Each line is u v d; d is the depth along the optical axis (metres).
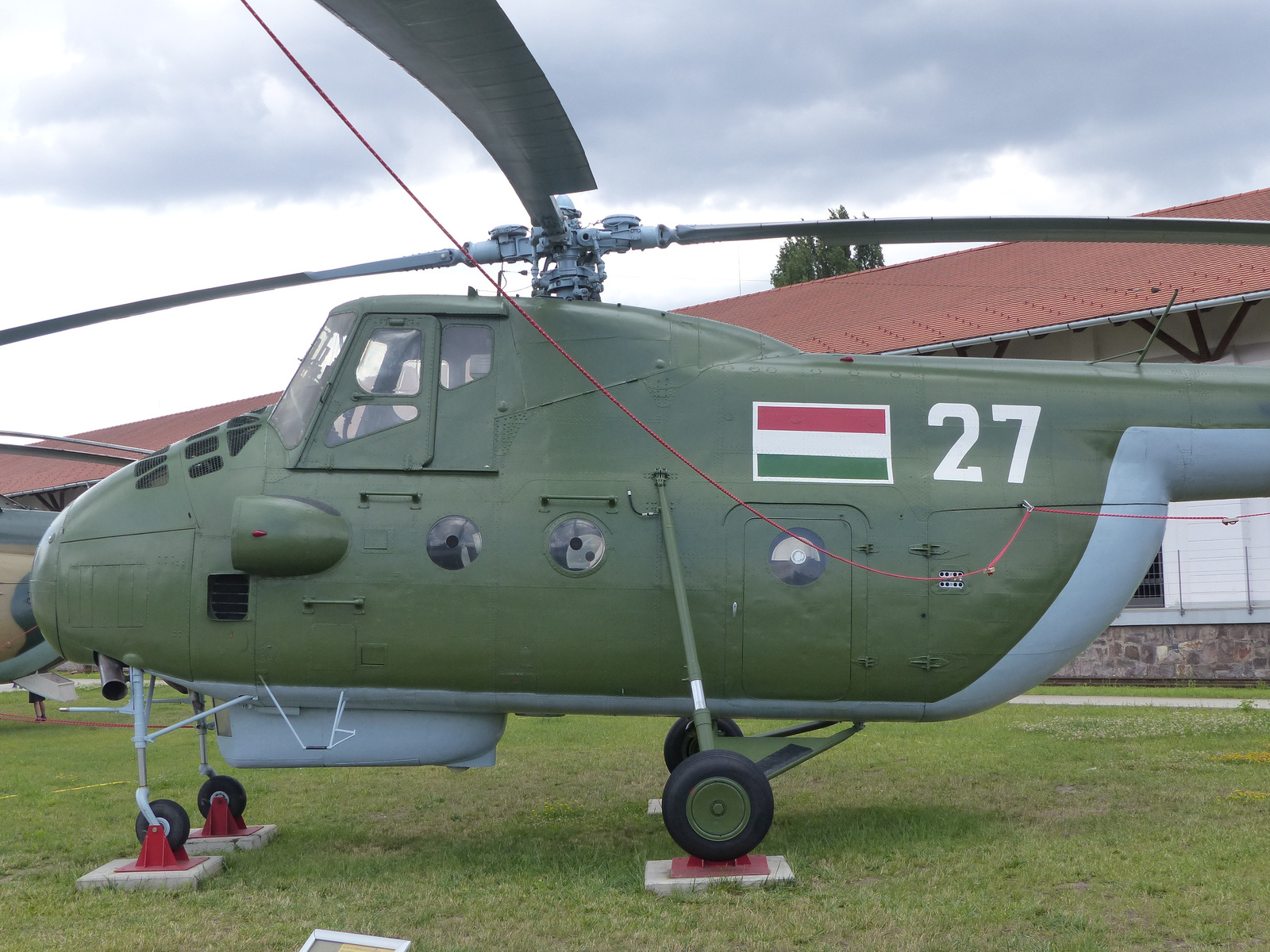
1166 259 18.56
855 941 5.44
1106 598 7.61
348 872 7.21
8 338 7.85
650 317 7.92
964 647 7.43
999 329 17.61
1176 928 5.45
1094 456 7.69
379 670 7.41
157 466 7.84
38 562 7.88
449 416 7.57
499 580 7.32
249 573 7.38
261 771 11.56
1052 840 7.29
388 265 7.66
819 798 9.21
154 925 6.06
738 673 7.40
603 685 7.44
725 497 7.43
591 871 7.04
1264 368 8.03
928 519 7.46
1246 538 17.36
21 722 17.05
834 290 23.75
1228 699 15.48
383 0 4.29
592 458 7.49
